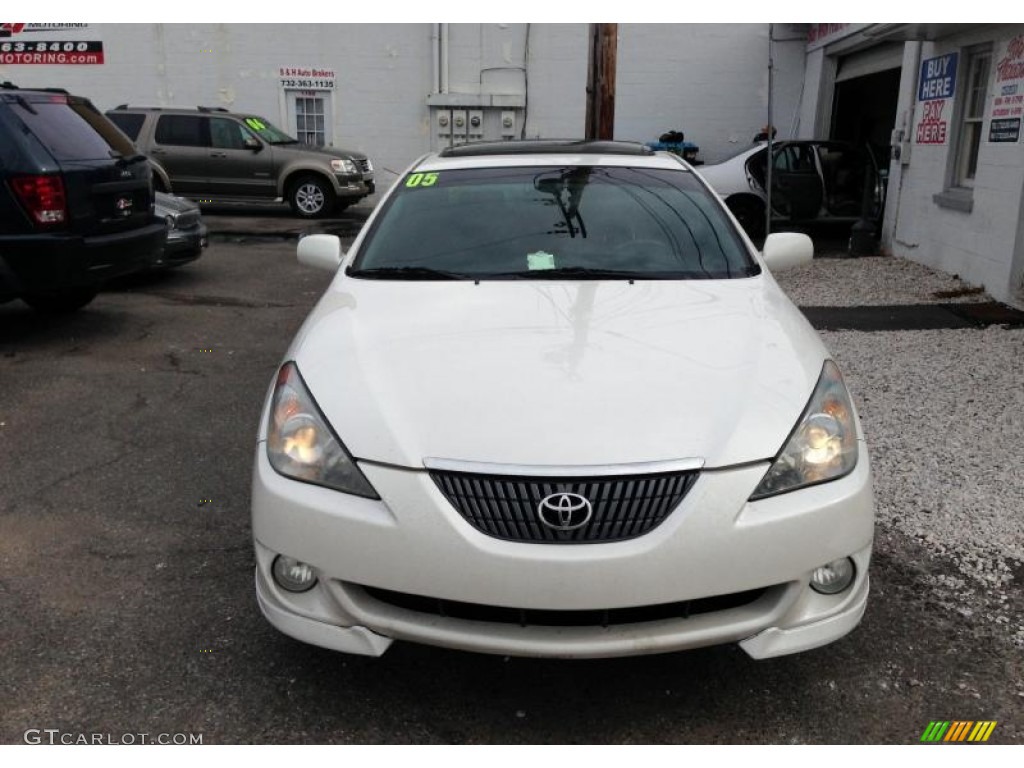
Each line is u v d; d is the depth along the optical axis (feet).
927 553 11.55
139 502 13.24
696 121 56.39
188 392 18.51
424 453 7.90
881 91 50.93
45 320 24.75
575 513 7.61
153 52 57.47
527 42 56.49
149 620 10.11
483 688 8.98
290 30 56.80
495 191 13.08
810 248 13.26
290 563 8.28
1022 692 8.89
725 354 9.18
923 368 19.40
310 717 8.55
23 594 10.64
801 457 8.14
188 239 29.91
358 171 51.16
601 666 9.30
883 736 8.32
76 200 19.94
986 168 26.78
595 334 9.57
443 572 7.65
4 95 19.49
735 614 7.97
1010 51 25.36
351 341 9.61
